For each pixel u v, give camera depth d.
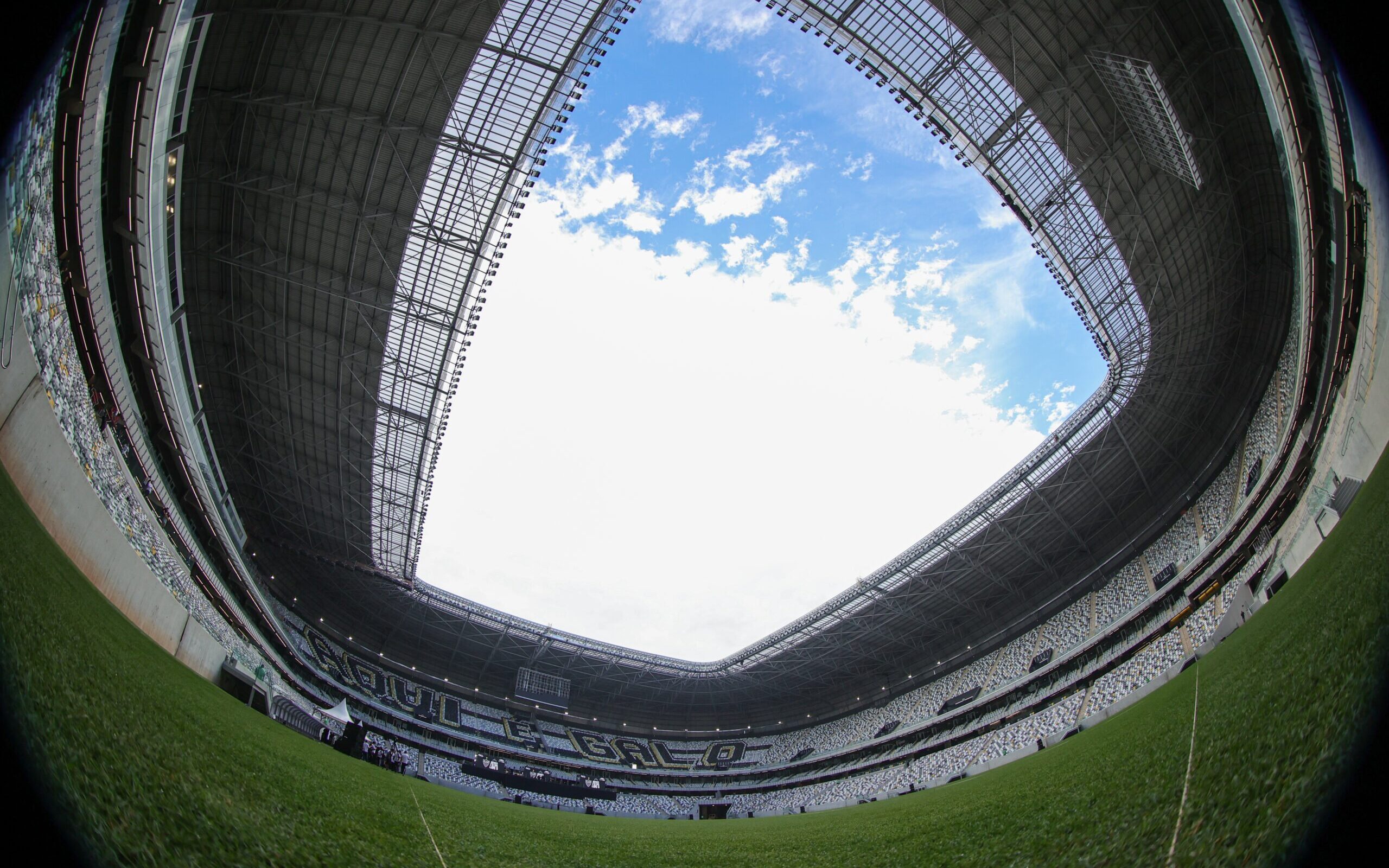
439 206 34.69
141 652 11.17
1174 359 41.62
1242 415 43.09
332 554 54.91
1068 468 47.50
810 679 73.44
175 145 22.39
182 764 6.33
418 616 63.59
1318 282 19.09
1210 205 34.50
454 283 36.88
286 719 27.09
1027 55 32.31
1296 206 18.47
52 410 11.18
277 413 43.31
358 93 31.31
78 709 5.41
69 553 11.72
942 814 12.70
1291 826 3.49
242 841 5.06
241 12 25.72
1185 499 47.50
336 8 28.75
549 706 72.62
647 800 63.41
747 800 64.94
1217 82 30.14
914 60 33.84
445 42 30.28
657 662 71.56
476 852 9.10
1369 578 6.02
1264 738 5.30
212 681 20.27
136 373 23.44
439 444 43.81
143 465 22.97
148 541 19.98
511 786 55.81
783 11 33.62
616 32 30.78
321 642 59.78
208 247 34.66
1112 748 12.11
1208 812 4.64
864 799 48.97
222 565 36.12
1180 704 12.16
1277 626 11.01
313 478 47.81
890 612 61.16
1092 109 33.12
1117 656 42.78
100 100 14.09
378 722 57.28
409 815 11.23
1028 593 57.81
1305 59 13.24
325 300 37.50
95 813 3.88
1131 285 38.03
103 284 17.45
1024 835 7.12
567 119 32.81
